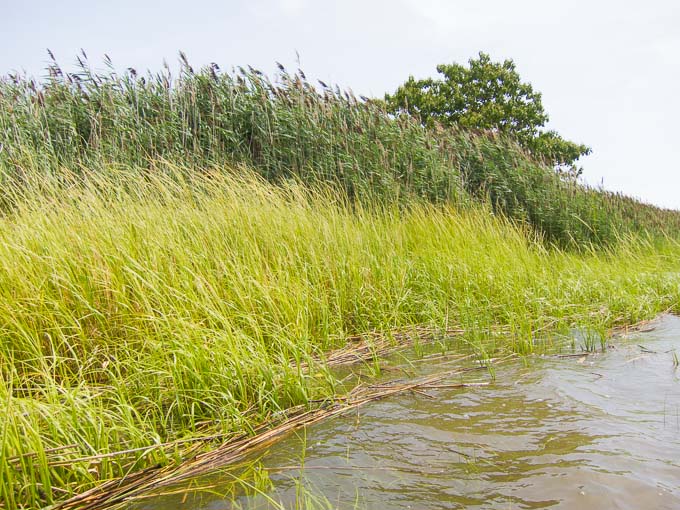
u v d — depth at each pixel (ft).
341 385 12.75
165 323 12.39
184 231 17.99
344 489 7.82
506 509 7.12
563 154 78.18
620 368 13.46
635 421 9.96
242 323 14.39
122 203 18.57
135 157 31.32
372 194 32.37
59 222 16.26
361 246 21.48
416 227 26.91
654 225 50.31
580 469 8.08
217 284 15.55
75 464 8.13
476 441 9.36
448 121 78.48
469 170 42.47
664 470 7.97
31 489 7.58
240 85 37.68
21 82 34.55
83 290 13.35
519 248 27.40
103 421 9.25
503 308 19.22
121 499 7.84
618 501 7.13
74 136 32.53
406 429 10.00
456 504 7.32
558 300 20.02
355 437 9.72
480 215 31.40
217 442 9.72
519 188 41.27
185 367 10.89
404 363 14.76
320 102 37.96
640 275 26.40
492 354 15.40
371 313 18.17
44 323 12.51
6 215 18.16
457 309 19.65
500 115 76.54
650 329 18.06
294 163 35.22
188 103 36.65
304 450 8.96
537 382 12.52
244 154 36.52
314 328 16.39
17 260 13.66
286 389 11.37
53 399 9.18
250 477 8.34
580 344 16.08
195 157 33.42
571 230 39.32
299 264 18.80
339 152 35.55
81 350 12.54
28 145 28.99
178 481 8.32
